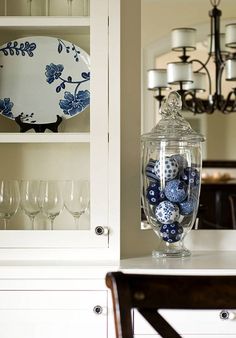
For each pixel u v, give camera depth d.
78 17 1.91
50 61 1.96
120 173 2.00
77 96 1.94
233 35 2.18
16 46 1.97
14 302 1.78
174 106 1.97
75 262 1.86
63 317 1.78
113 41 1.89
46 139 1.92
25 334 1.78
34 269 1.78
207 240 2.14
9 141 1.93
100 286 1.77
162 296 1.07
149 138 1.95
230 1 2.20
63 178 1.99
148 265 1.82
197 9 2.16
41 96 1.96
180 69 2.15
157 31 2.12
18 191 1.97
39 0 1.96
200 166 1.97
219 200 2.16
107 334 1.77
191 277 1.09
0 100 1.97
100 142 1.89
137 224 2.10
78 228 1.93
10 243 1.91
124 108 2.08
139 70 2.11
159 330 1.08
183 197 1.93
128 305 1.03
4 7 1.97
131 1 2.10
